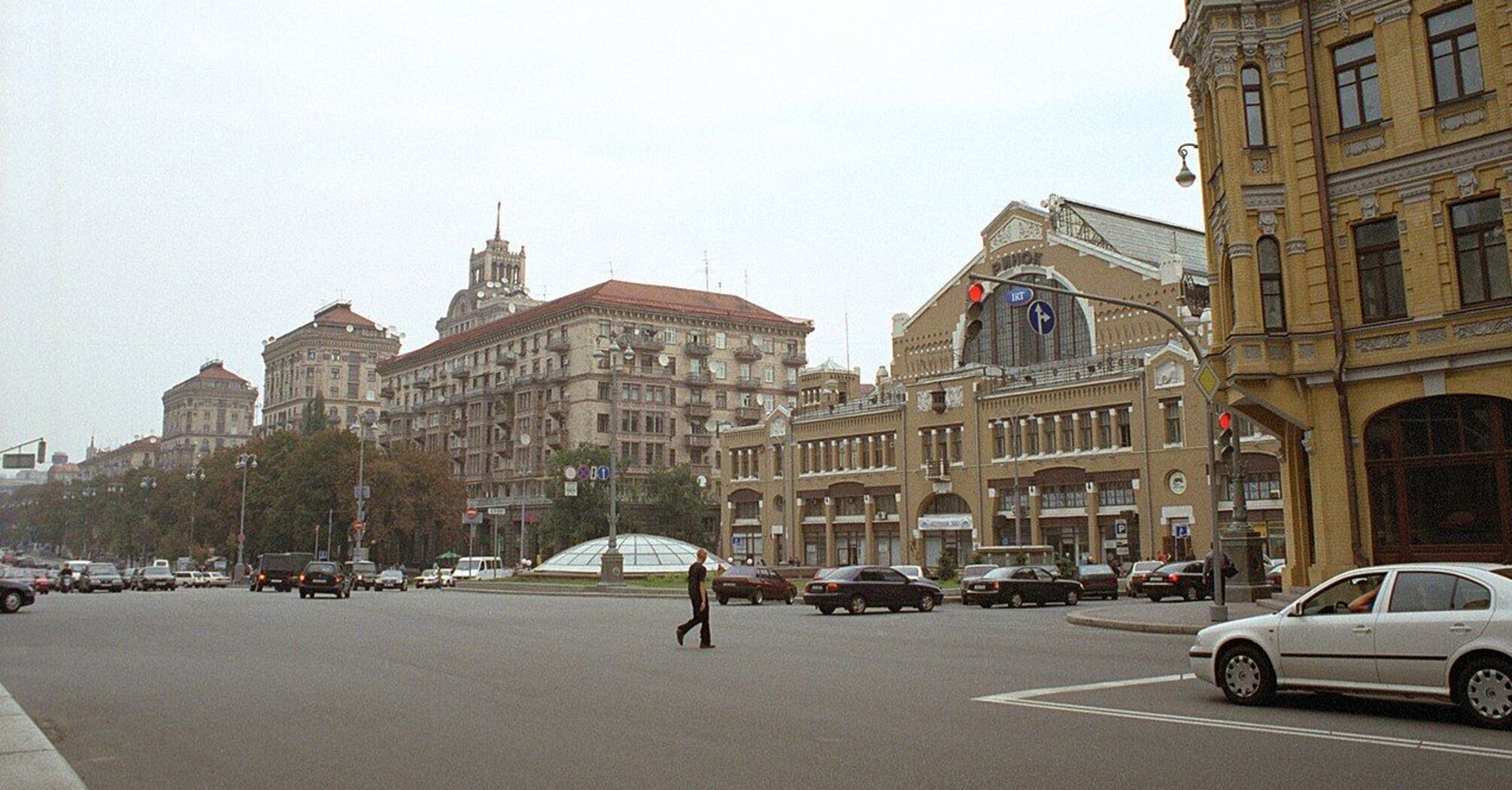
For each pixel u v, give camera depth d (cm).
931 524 7144
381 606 3731
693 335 11019
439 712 1179
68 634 2295
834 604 3203
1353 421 2506
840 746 970
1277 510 5266
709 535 10506
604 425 10300
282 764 906
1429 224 2420
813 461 8250
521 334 11256
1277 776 840
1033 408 6562
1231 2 2684
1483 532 2312
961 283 8144
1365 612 1163
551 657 1789
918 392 7362
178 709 1204
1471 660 1074
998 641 2119
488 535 10838
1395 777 833
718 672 1557
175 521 12362
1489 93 2347
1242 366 2581
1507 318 2294
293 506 9431
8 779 841
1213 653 1248
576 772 867
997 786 809
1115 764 887
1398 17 2495
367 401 15800
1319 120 2600
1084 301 7181
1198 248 8612
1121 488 6050
